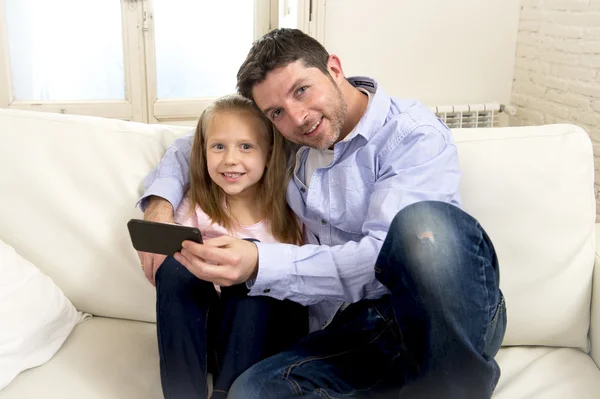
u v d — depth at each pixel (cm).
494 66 327
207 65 326
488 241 111
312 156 141
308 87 128
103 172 145
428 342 106
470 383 106
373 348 123
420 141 129
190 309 120
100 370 128
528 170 138
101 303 146
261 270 118
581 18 261
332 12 304
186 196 146
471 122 328
